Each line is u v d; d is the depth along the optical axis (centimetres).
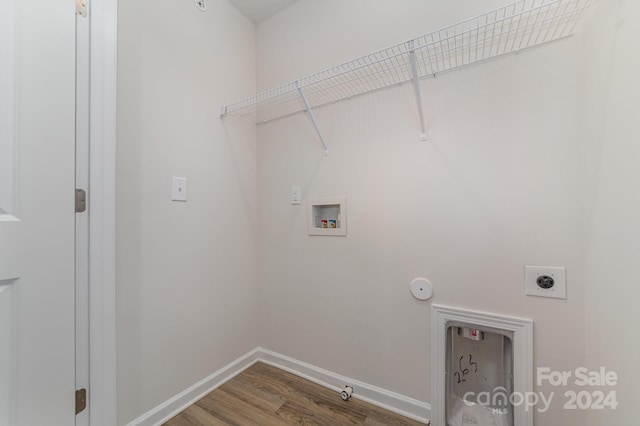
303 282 163
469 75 116
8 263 81
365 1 142
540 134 103
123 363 111
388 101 135
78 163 98
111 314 105
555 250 101
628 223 71
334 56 151
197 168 144
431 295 124
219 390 147
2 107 80
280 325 172
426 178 125
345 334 148
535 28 103
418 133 127
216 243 154
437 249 123
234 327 164
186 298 137
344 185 148
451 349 122
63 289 93
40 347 87
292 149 168
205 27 150
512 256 108
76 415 97
